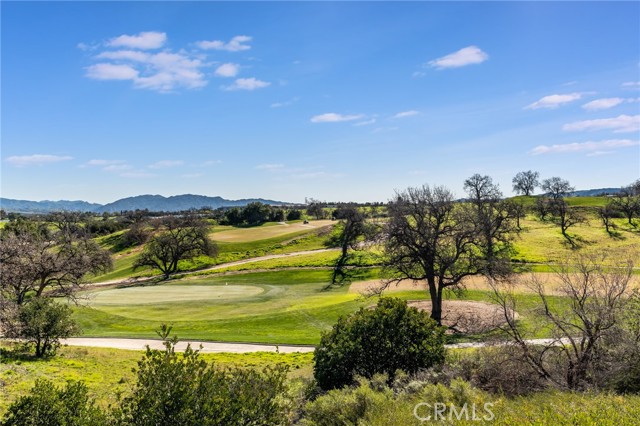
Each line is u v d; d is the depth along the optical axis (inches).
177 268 3779.5
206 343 1539.1
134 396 416.5
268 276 3105.3
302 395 660.1
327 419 558.9
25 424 506.3
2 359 1066.7
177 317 2020.2
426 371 748.6
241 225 5787.4
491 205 2610.7
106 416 518.3
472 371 713.0
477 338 1318.9
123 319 1988.2
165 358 427.5
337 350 829.8
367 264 3149.6
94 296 2556.6
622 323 685.3
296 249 4138.8
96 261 2583.7
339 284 2728.8
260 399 443.2
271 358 1284.4
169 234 3809.1
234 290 2696.9
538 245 3208.7
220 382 433.4
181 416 398.3
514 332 738.2
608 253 2704.2
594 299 708.0
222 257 4028.1
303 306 2142.0
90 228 5305.1
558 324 703.7
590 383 640.4
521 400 536.1
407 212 1750.7
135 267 3634.4
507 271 1599.4
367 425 475.2
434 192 1756.9
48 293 1985.7
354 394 581.6
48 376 979.9
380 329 834.8
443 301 1943.9
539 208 4537.4
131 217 6683.1
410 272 1908.2
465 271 1713.8
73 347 1359.5
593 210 4847.4
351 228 3489.2
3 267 1728.6
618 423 374.0
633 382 631.2
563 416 399.2
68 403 525.0
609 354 668.7
